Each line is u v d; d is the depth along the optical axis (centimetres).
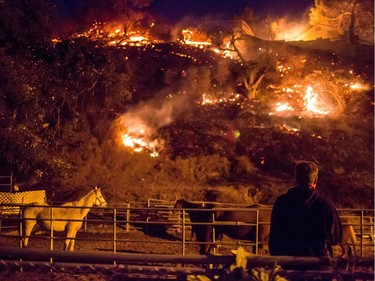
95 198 1345
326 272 447
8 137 1997
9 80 1977
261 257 445
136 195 2389
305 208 496
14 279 748
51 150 2286
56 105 2295
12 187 2111
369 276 444
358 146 3172
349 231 1228
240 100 3994
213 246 1234
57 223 1313
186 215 1908
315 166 513
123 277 582
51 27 2242
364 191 2675
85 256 464
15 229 1766
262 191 2586
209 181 2698
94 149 2505
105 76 2319
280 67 4466
